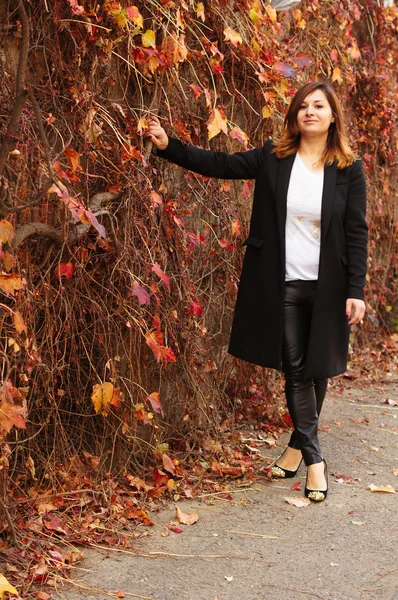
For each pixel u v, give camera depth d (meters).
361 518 3.27
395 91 6.43
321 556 2.93
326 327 3.40
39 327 3.14
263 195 3.48
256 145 4.35
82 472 3.31
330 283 3.39
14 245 2.78
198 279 3.95
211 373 4.04
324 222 3.35
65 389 3.36
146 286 3.28
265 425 4.36
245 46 3.97
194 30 3.74
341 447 4.13
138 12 3.13
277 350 3.40
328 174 3.39
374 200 6.22
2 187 2.78
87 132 3.05
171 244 3.56
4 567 2.66
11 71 2.90
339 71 5.25
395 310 6.96
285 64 4.15
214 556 2.90
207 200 3.94
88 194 3.15
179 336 3.69
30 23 2.94
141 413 3.31
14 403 2.71
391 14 6.20
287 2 4.33
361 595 2.64
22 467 3.14
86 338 3.33
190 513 3.27
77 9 2.83
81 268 3.19
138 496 3.38
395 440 4.29
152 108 3.41
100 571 2.74
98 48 3.12
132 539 3.01
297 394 3.47
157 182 3.57
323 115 3.37
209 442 3.88
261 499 3.44
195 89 3.55
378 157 6.37
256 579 2.74
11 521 2.74
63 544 2.89
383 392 5.29
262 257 3.45
